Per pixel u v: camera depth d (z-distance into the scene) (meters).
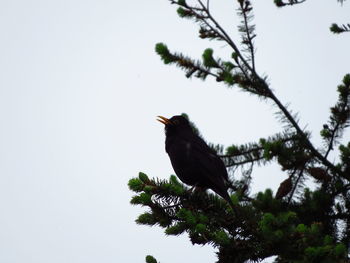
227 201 10.80
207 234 9.57
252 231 9.59
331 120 11.73
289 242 8.77
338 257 8.28
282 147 11.13
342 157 11.70
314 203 11.45
